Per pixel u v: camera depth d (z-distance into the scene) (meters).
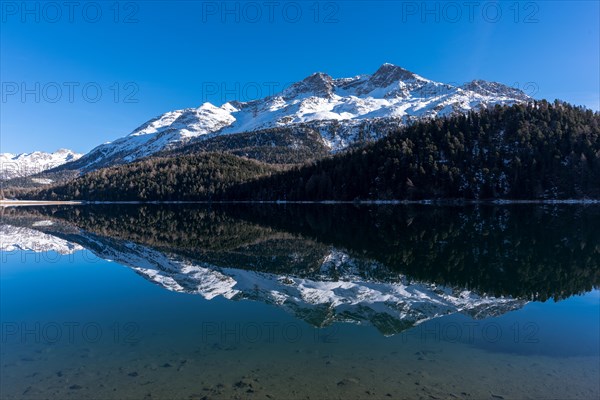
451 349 11.90
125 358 11.48
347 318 14.99
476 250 30.12
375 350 11.84
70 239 42.94
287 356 11.48
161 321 14.74
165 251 33.81
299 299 17.77
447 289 19.17
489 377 10.05
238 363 11.05
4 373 10.60
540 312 15.38
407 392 9.30
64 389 9.70
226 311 16.00
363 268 24.98
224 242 39.62
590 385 9.57
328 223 61.12
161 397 9.27
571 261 25.23
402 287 19.72
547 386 9.55
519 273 22.36
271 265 26.61
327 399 9.04
